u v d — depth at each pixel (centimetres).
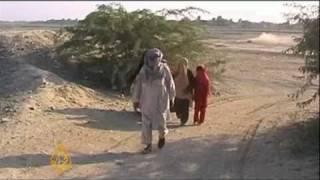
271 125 1326
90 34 1930
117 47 1908
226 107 1708
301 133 1149
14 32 2273
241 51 3872
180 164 1016
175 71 1409
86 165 1020
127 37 1900
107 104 1638
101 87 1877
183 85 1383
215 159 1041
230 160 1030
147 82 1091
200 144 1157
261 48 4466
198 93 1391
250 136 1220
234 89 2164
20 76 1733
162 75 1096
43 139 1193
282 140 1136
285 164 978
